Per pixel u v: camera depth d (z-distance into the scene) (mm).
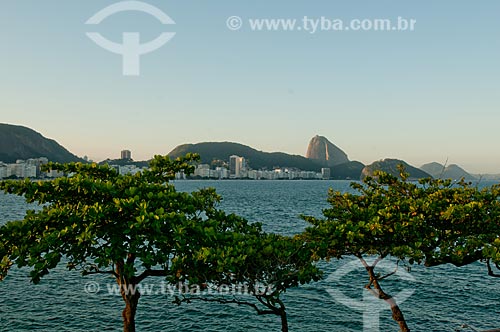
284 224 63781
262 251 9156
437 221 11078
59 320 21953
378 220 10172
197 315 22969
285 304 24969
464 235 10984
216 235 9453
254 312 23500
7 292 26250
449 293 27156
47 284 28141
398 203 11250
